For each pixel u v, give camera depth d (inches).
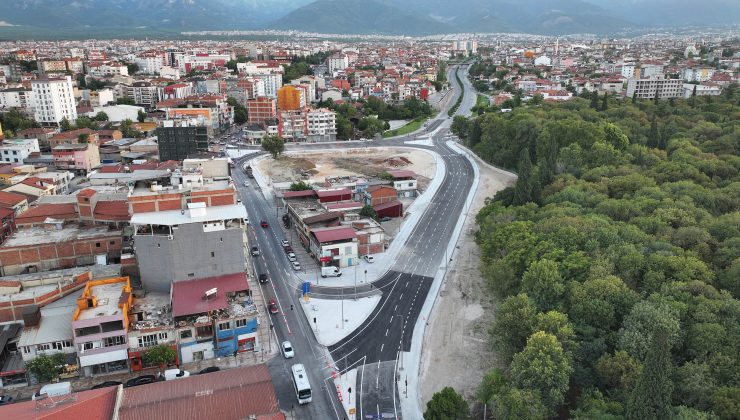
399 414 4298.7
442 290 6348.4
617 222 6077.8
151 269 5369.1
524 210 7239.2
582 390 4099.4
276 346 5177.2
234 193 5999.0
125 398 3727.9
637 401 3363.7
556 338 4237.2
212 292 5113.2
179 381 3959.2
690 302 4414.4
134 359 4756.4
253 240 7746.1
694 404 3700.8
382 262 7066.9
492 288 6112.2
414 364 4950.8
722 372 3759.8
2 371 4562.0
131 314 4926.2
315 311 5812.0
